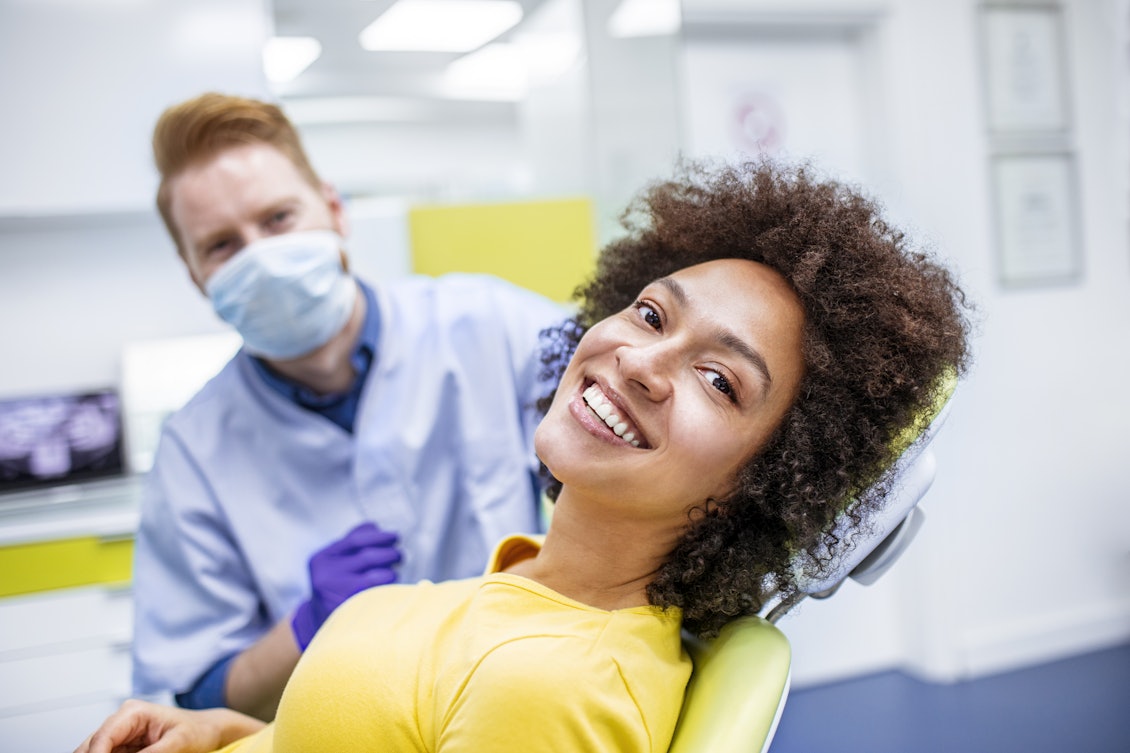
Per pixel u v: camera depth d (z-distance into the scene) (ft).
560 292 7.43
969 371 3.18
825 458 2.74
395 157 8.05
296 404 4.50
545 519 4.84
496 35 7.74
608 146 7.82
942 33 9.50
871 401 2.74
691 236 3.22
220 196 4.26
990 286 9.66
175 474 4.35
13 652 6.37
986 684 9.30
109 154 7.00
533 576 2.91
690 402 2.62
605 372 2.74
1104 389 10.20
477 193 8.14
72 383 7.83
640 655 2.48
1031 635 9.87
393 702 2.51
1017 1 9.68
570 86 8.04
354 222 7.09
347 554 3.97
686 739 2.40
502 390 4.65
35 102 6.88
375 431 4.50
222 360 7.82
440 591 2.94
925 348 2.75
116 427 7.53
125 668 6.52
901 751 7.88
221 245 4.35
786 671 2.56
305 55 7.50
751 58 9.55
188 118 4.30
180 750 3.20
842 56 9.89
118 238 7.88
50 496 7.08
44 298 7.76
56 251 7.77
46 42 6.87
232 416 4.46
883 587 9.98
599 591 2.82
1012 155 9.72
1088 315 10.09
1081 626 10.11
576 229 7.46
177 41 7.06
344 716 2.53
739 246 3.06
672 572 2.75
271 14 7.17
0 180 6.85
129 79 7.00
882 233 2.96
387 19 7.27
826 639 9.78
